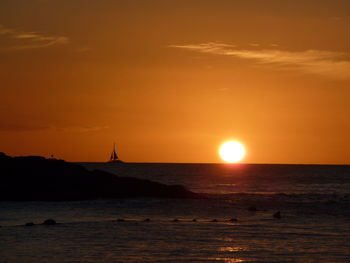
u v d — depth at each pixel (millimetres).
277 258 55938
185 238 68000
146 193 139500
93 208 107000
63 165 151375
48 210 101375
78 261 53062
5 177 132875
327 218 94125
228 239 67625
